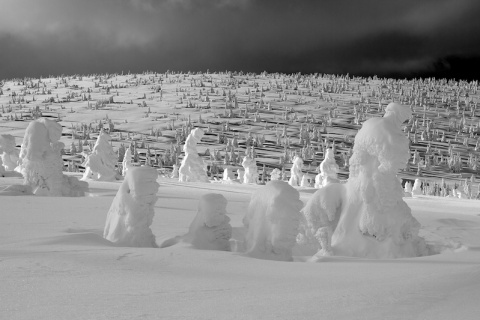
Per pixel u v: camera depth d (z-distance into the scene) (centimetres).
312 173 16538
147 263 722
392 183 1035
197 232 1006
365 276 650
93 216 1448
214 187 3694
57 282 573
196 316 430
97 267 671
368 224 1022
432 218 1717
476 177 17312
